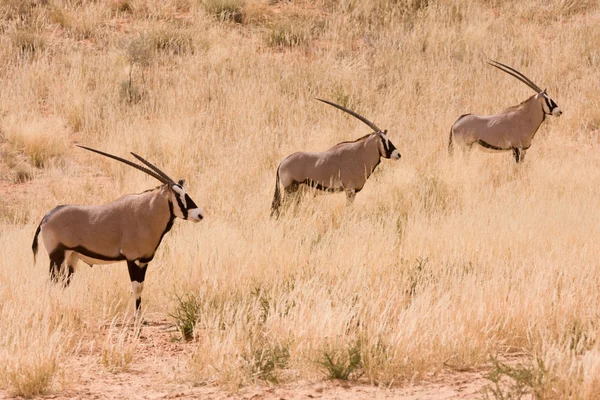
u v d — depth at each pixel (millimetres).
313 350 20328
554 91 63875
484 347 21125
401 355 19859
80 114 57062
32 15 71188
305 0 78188
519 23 74562
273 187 45406
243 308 23406
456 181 46250
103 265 30516
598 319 22703
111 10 73500
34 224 39188
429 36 70312
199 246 32094
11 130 53906
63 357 21344
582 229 35094
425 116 58969
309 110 59219
